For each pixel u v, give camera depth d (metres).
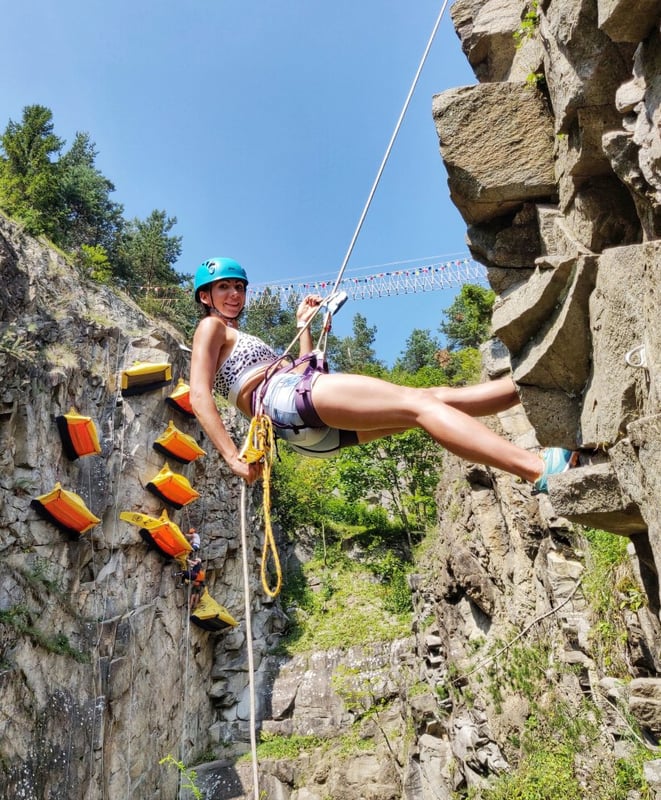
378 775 19.55
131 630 18.38
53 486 17.08
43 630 15.45
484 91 3.78
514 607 12.23
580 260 2.98
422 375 31.84
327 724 21.91
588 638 8.77
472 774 12.61
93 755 15.66
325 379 3.03
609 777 7.86
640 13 2.44
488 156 3.74
